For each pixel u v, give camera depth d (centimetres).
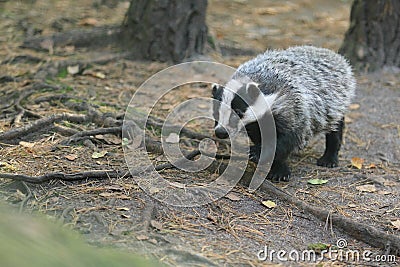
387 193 831
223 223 709
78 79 1177
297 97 829
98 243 615
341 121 912
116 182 771
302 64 870
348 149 992
